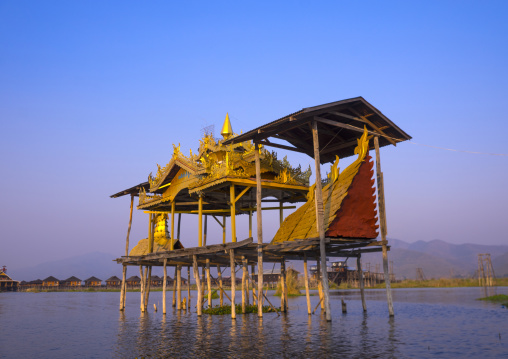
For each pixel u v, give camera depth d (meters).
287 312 36.91
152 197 45.38
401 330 24.06
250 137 30.73
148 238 46.09
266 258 37.84
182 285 171.75
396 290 107.06
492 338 21.03
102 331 28.61
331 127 32.34
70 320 38.19
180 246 43.97
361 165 29.38
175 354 18.23
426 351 17.48
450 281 145.12
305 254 33.25
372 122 31.27
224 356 17.31
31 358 19.05
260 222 30.00
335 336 21.86
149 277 46.66
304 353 17.36
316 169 27.19
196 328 27.14
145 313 42.50
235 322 29.50
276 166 36.00
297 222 32.91
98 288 164.38
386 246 29.55
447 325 26.50
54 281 175.62
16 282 168.25
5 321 38.41
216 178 33.31
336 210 27.91
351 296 71.75
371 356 16.50
